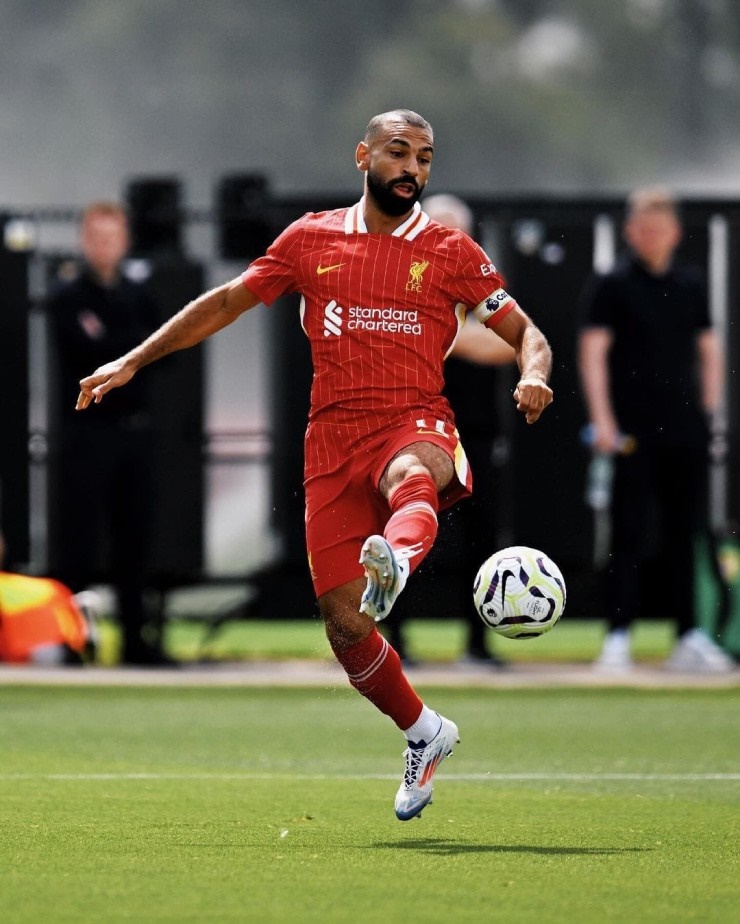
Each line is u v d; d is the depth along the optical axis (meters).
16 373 49.47
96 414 46.66
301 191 159.62
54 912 18.34
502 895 19.33
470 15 168.00
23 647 47.69
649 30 168.50
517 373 49.03
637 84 167.75
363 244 23.77
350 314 23.59
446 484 23.25
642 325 45.62
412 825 24.23
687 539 46.88
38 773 29.58
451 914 18.34
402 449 23.14
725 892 19.56
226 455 50.19
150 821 24.36
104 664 49.06
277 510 50.34
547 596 23.06
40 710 39.44
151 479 47.25
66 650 48.00
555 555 49.19
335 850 22.14
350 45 164.25
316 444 23.73
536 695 42.19
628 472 46.03
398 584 21.22
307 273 23.94
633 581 46.50
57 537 49.84
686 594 47.12
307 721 37.94
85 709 39.69
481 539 46.28
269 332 50.44
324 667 48.97
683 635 47.34
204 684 44.41
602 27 168.62
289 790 27.69
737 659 48.59
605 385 45.97
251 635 60.31
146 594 50.03
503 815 25.27
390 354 23.48
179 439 49.84
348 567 23.39
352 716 38.84
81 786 27.94
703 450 46.44
